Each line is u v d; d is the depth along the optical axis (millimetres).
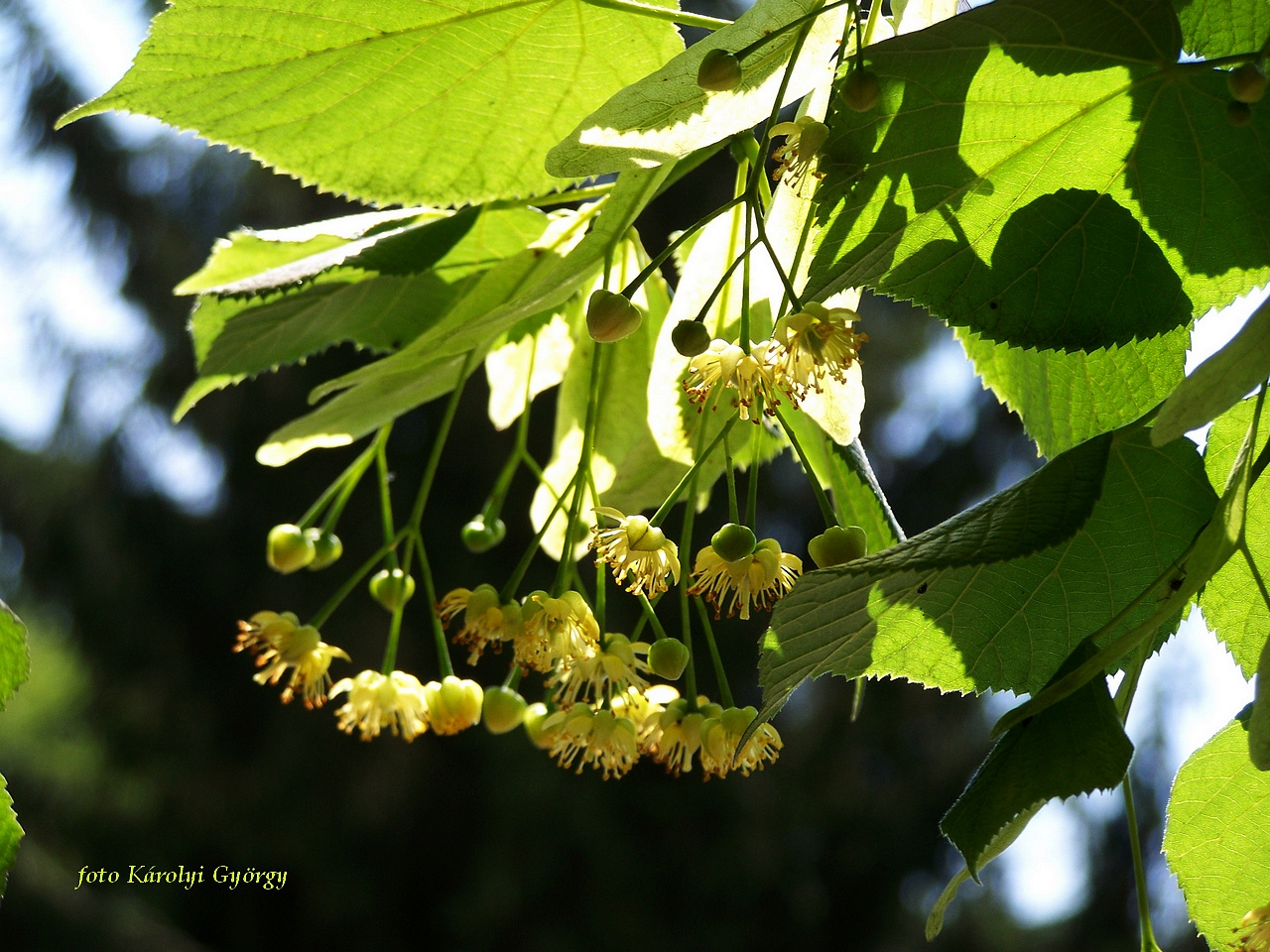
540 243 855
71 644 3605
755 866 3463
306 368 3465
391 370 826
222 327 887
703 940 3361
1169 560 799
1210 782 807
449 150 842
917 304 789
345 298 886
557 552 880
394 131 839
